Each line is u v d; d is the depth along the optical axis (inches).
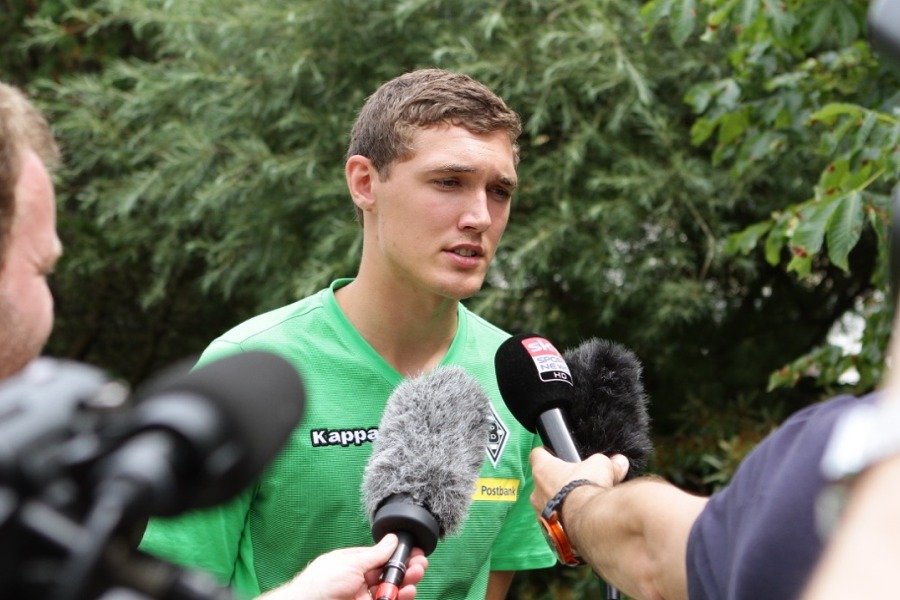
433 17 214.1
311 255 211.3
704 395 217.9
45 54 274.8
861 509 23.1
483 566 96.6
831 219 126.5
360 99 211.6
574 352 90.6
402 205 91.4
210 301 265.3
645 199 191.5
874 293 200.7
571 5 202.4
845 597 21.8
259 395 30.5
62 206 259.4
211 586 30.2
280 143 227.3
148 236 246.4
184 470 28.3
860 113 129.0
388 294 93.4
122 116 239.6
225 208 225.3
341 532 90.1
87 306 277.0
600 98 208.7
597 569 66.6
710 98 157.2
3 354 42.8
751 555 44.7
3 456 25.5
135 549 29.4
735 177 163.6
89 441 27.4
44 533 25.2
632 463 86.7
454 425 82.9
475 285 92.5
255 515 89.5
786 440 47.3
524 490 100.4
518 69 202.5
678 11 142.9
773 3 138.1
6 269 42.2
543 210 204.1
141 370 283.1
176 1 229.8
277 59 216.1
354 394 92.0
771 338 224.5
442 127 90.5
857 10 147.0
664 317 197.8
